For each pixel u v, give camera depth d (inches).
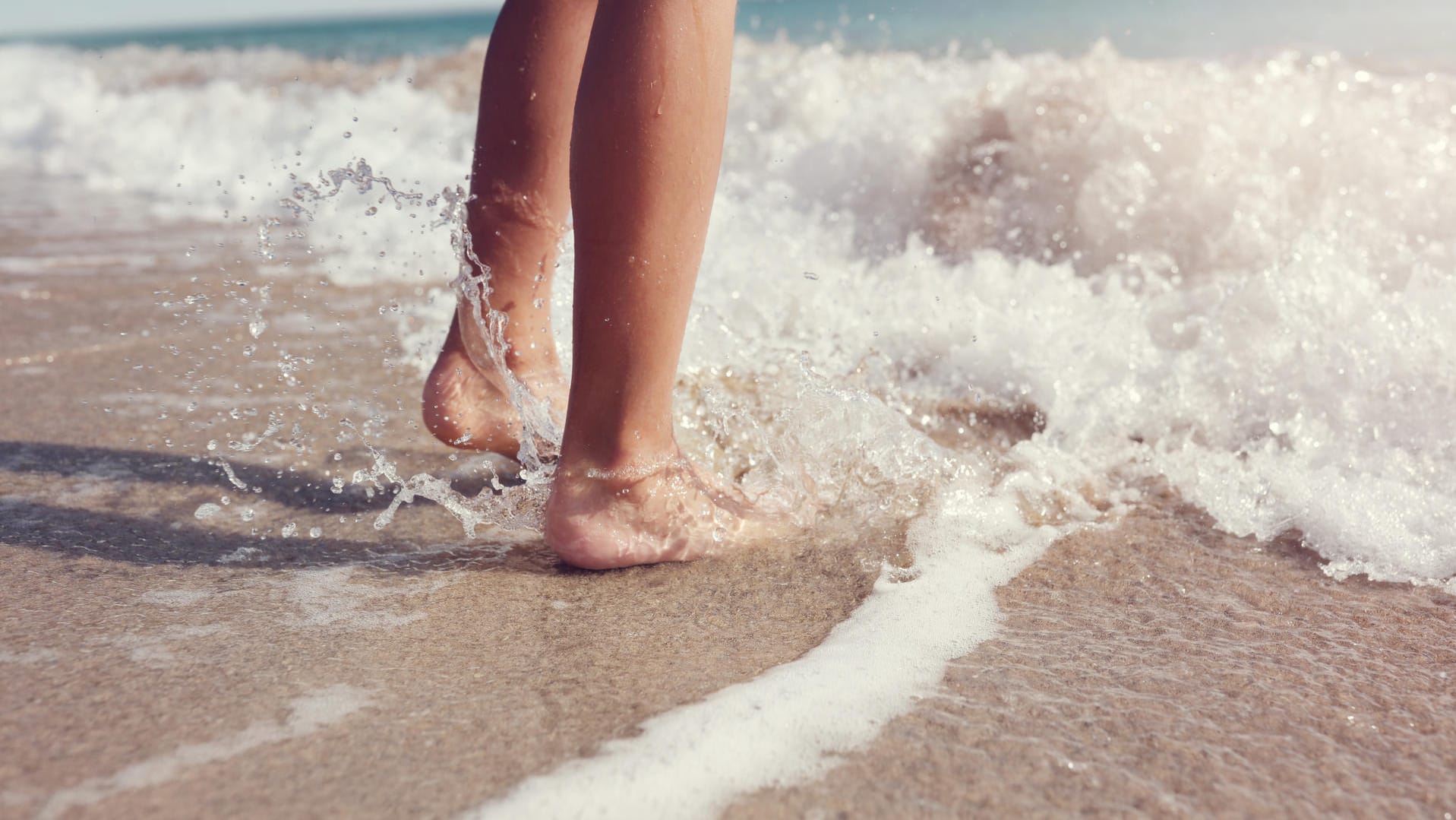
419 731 43.5
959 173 97.5
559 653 47.4
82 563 52.5
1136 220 84.9
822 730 43.9
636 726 43.8
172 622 48.7
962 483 59.2
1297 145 83.4
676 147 48.2
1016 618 49.9
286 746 42.8
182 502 57.6
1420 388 61.2
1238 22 154.3
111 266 103.7
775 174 108.0
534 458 56.2
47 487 58.5
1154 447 63.0
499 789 41.4
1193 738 43.9
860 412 59.5
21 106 251.1
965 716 44.6
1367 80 99.3
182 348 76.5
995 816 40.9
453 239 56.2
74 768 41.8
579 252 49.6
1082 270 86.2
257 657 46.8
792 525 56.0
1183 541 55.3
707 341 72.0
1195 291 75.0
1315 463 59.4
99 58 364.8
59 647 47.0
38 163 209.3
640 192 48.4
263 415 66.4
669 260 49.4
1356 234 75.7
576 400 51.6
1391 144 81.1
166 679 45.5
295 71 290.0
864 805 41.2
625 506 52.4
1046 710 44.9
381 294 91.7
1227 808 41.4
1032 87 99.7
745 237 92.8
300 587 51.3
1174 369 66.7
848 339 74.9
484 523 56.2
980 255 85.7
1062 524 56.8
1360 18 148.3
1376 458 58.8
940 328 74.4
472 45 306.3
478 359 58.2
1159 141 87.4
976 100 101.8
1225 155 84.7
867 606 50.5
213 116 215.3
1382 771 42.8
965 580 52.4
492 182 56.3
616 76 48.0
